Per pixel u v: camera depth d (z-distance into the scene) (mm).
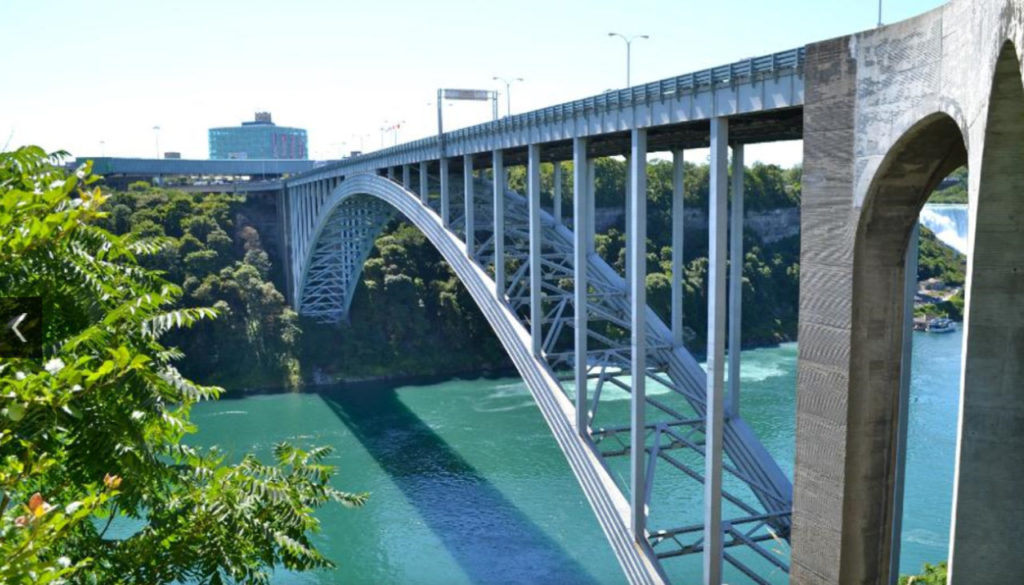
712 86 16188
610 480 20984
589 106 20719
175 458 8453
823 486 13109
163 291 8164
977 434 7703
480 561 29578
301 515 8680
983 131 7523
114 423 6926
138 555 7543
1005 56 6984
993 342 7590
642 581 18938
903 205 12109
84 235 7949
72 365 5781
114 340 7113
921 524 29844
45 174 7777
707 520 16578
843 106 12508
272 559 8312
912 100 10773
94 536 7559
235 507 8094
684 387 22172
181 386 7633
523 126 24609
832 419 12875
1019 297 7453
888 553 13133
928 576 21641
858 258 12352
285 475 9344
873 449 12781
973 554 7828
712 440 16312
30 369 5820
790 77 14195
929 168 11648
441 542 31172
